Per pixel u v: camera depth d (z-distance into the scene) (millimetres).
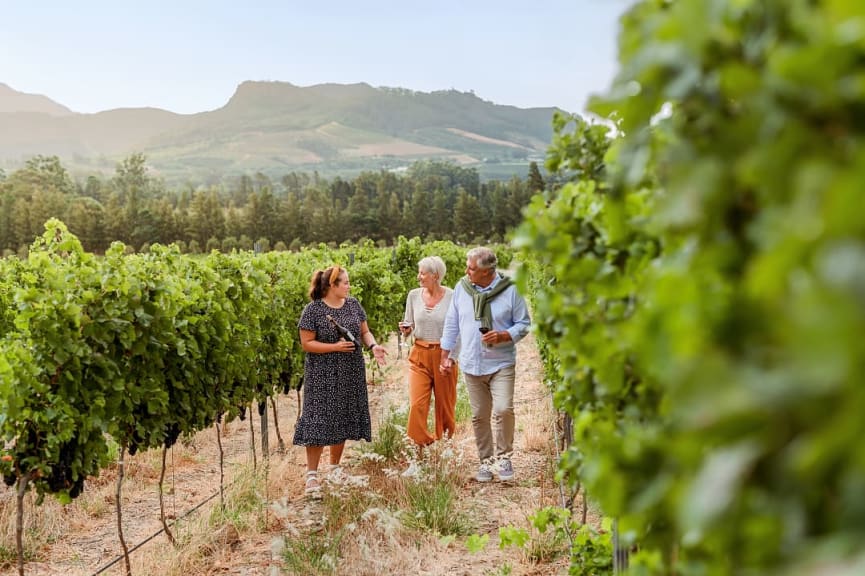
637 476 902
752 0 768
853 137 589
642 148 1104
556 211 1812
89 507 6105
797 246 488
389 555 4645
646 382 1465
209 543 5148
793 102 622
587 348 1672
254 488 6059
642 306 1400
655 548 1319
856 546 458
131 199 84750
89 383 4695
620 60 952
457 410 8555
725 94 836
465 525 5262
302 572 4531
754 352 600
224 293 6719
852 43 536
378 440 7227
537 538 4863
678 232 879
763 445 531
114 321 4723
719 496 537
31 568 5055
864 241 459
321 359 6078
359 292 11586
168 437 5527
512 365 6297
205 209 87500
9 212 78562
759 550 586
